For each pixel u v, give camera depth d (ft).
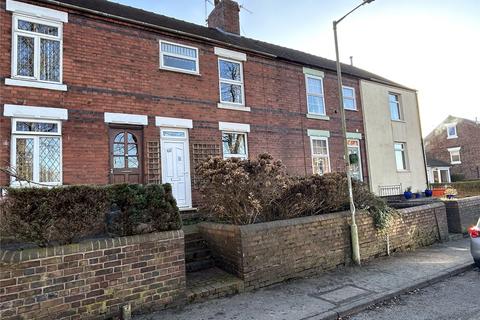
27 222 14.42
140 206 17.49
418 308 16.84
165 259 17.19
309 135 44.09
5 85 25.13
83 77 28.63
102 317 15.24
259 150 39.09
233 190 21.74
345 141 26.81
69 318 14.47
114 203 17.10
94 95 28.96
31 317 13.70
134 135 31.14
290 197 25.04
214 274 20.81
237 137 38.27
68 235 15.33
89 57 29.17
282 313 15.98
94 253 15.34
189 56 35.45
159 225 17.79
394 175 54.39
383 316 15.99
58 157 26.81
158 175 31.60
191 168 33.63
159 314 16.16
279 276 21.01
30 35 26.89
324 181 26.37
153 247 16.92
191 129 34.27
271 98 41.29
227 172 21.49
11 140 24.99
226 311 16.39
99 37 29.94
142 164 31.04
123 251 16.08
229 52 38.29
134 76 31.37
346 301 17.35
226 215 23.24
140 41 32.22
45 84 26.68
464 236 35.68
